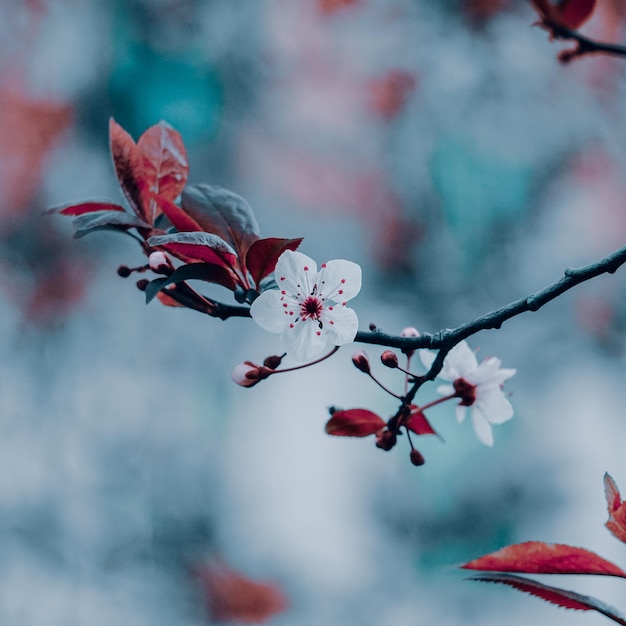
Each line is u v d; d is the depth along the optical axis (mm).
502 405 712
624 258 674
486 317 680
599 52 724
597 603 662
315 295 689
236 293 687
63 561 1684
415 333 708
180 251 686
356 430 697
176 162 706
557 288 677
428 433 700
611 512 664
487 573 666
